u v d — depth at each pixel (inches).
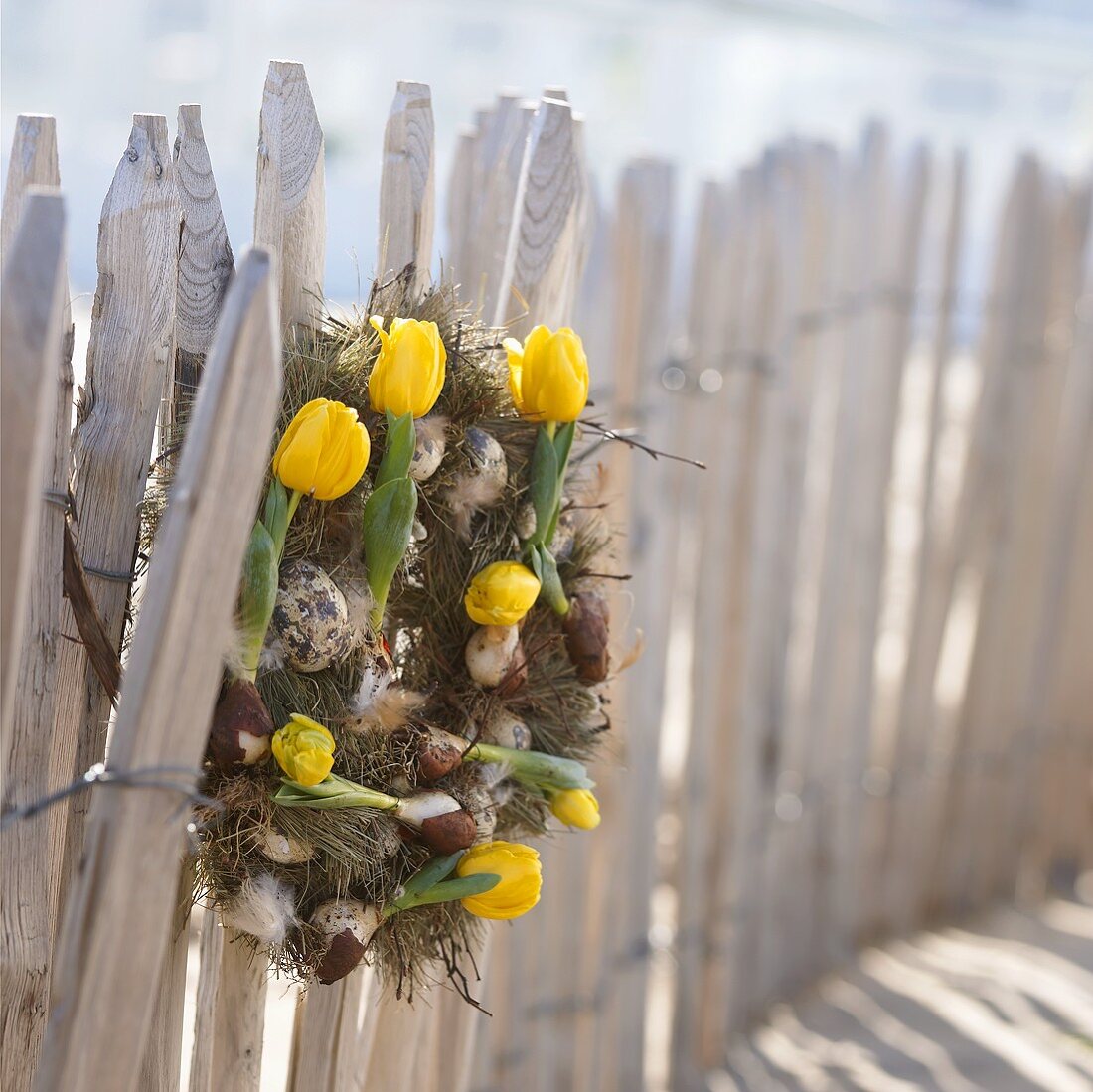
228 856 35.7
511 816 42.3
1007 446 112.3
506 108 50.6
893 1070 101.1
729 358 86.5
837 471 98.3
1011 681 122.0
